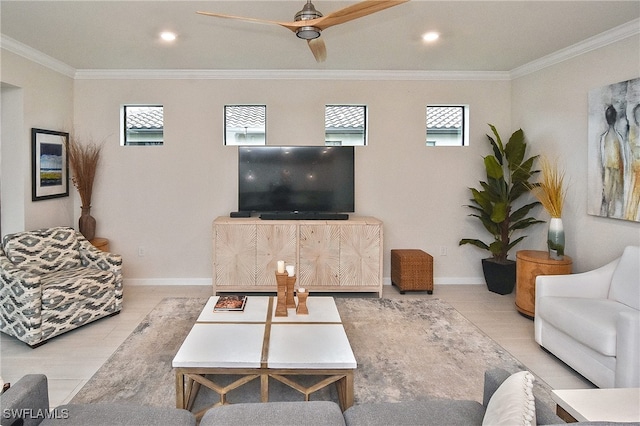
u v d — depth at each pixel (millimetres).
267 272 4434
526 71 4621
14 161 4020
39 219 4266
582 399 1654
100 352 3025
